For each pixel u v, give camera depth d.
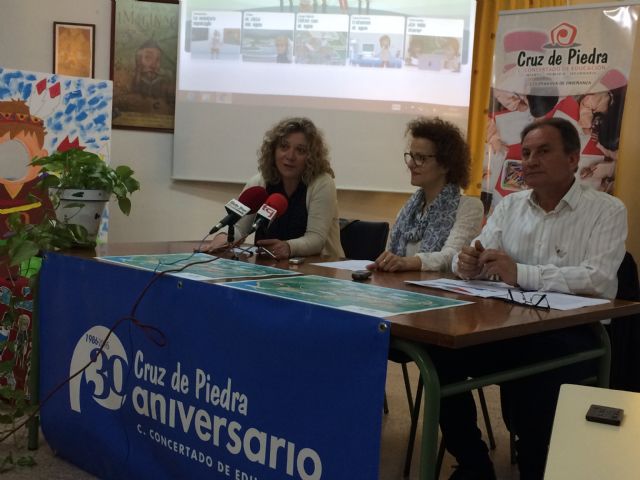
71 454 2.12
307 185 2.74
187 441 1.69
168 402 1.74
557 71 3.37
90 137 3.26
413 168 2.50
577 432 0.81
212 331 1.61
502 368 1.93
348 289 1.66
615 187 3.65
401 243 2.56
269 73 4.17
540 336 1.83
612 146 3.28
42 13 4.19
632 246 3.94
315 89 4.16
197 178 4.25
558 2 3.96
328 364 1.36
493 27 4.03
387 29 4.11
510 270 1.84
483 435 2.67
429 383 1.26
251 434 1.52
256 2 4.15
